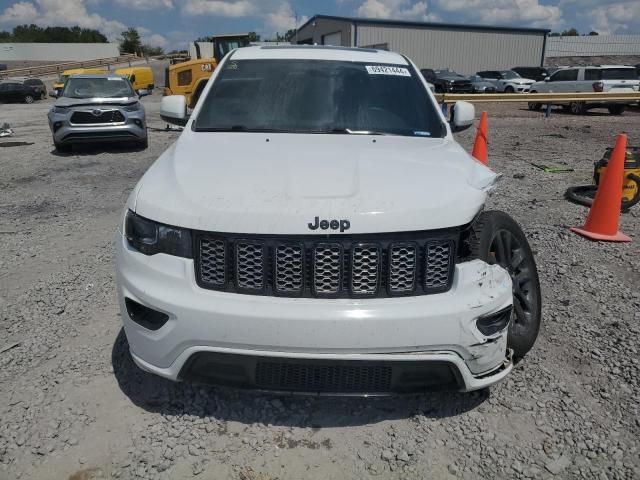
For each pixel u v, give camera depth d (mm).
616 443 2467
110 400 2729
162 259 2322
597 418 2635
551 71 30453
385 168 2645
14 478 2230
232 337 2203
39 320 3562
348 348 2186
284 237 2221
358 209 2244
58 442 2436
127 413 2637
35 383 2855
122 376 2928
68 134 10742
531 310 3047
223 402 2727
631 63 48156
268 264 2254
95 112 10805
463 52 42375
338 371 2275
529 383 2904
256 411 2664
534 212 6184
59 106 10844
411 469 2320
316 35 48062
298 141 3150
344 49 4238
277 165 2652
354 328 2172
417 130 3463
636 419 2621
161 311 2289
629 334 3389
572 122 16391
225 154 2857
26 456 2350
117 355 3131
